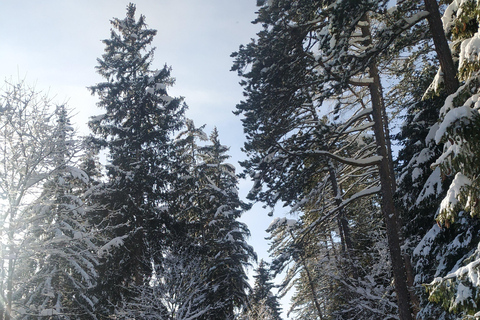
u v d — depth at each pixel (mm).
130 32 22297
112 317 15961
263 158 13508
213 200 22828
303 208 19641
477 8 6406
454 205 6172
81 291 16078
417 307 14008
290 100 13016
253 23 12234
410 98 16312
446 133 5992
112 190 17359
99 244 17438
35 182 12680
